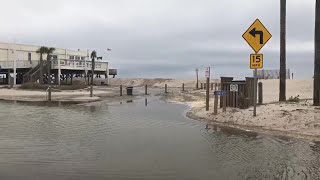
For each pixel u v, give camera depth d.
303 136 13.68
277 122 15.99
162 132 15.25
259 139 13.27
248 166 9.23
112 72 87.50
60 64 66.75
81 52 89.56
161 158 10.24
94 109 26.53
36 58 80.44
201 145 12.20
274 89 43.03
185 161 9.87
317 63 18.78
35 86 54.88
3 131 15.38
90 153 10.93
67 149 11.53
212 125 17.42
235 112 19.14
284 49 22.20
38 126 17.03
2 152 11.02
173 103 33.53
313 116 15.79
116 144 12.44
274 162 9.62
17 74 73.94
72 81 77.69
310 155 10.47
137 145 12.23
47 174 8.55
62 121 19.02
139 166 9.31
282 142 12.59
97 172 8.75
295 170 8.77
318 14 18.73
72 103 32.56
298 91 38.59
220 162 9.70
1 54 74.81
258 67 17.05
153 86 93.44
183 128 16.45
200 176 8.38
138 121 19.14
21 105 30.09
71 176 8.39
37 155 10.62
